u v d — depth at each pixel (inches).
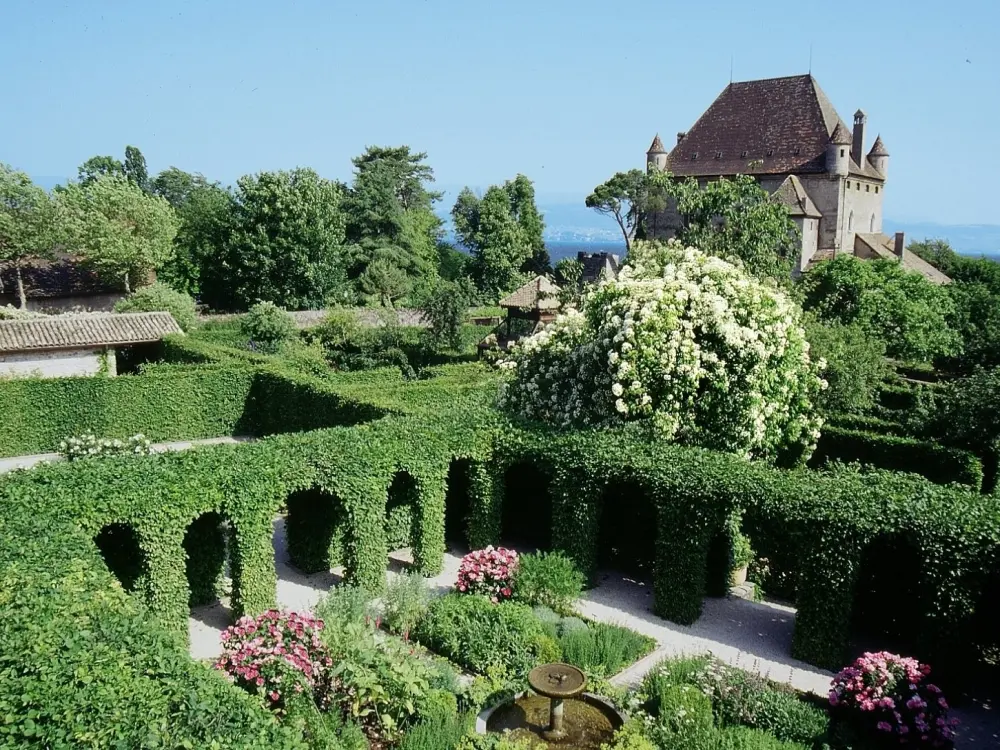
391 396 1072.8
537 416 816.3
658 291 713.6
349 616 541.3
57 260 2170.3
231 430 1294.3
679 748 417.1
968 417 938.1
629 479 652.1
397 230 2925.7
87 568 445.4
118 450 866.8
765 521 582.6
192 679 334.6
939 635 517.7
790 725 448.8
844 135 2337.6
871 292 1464.1
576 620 592.7
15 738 287.3
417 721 454.3
